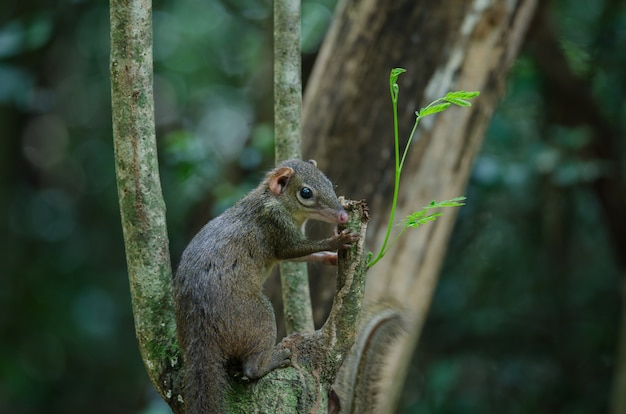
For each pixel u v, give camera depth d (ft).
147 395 49.14
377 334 19.80
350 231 16.51
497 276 47.16
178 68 61.93
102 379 61.77
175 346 17.56
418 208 28.43
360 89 29.37
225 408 16.78
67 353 61.36
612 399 38.17
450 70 29.09
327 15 49.01
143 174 17.21
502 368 46.34
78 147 68.59
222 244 19.17
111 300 61.31
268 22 47.32
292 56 21.09
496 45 29.35
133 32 16.83
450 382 42.09
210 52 61.31
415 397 47.06
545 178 42.98
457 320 46.98
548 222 43.70
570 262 47.16
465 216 43.73
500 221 47.01
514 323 46.60
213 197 39.04
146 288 17.43
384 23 29.53
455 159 28.86
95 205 67.77
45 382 58.34
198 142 36.42
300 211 20.90
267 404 16.49
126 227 17.40
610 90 44.52
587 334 45.29
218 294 18.07
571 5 47.01
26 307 56.65
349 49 29.73
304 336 17.26
